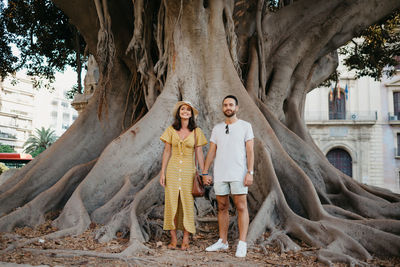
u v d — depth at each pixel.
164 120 6.82
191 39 7.36
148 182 6.22
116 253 3.85
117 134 8.94
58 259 3.68
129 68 9.46
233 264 3.63
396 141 34.31
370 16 9.48
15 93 68.56
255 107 6.70
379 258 4.06
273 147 6.20
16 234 4.83
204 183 4.45
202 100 6.99
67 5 9.11
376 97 35.09
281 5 10.34
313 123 35.19
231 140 4.23
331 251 3.96
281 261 3.88
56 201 5.98
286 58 9.13
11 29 12.95
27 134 71.31
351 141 34.78
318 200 5.21
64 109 81.81
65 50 14.05
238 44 8.80
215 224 5.54
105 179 6.05
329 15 9.34
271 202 5.15
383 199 6.18
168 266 3.54
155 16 8.84
